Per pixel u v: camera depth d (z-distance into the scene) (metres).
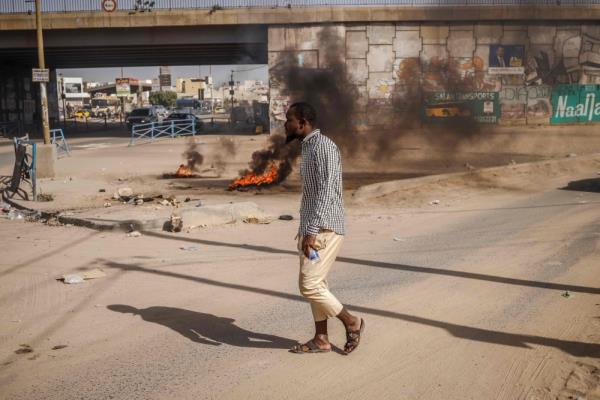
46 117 15.85
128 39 35.25
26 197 12.14
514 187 13.17
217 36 34.78
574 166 16.28
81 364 4.16
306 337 4.65
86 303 5.54
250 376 3.94
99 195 12.48
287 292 5.83
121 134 41.38
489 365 4.05
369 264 6.86
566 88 33.78
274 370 4.03
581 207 10.57
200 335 4.70
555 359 4.13
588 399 3.52
